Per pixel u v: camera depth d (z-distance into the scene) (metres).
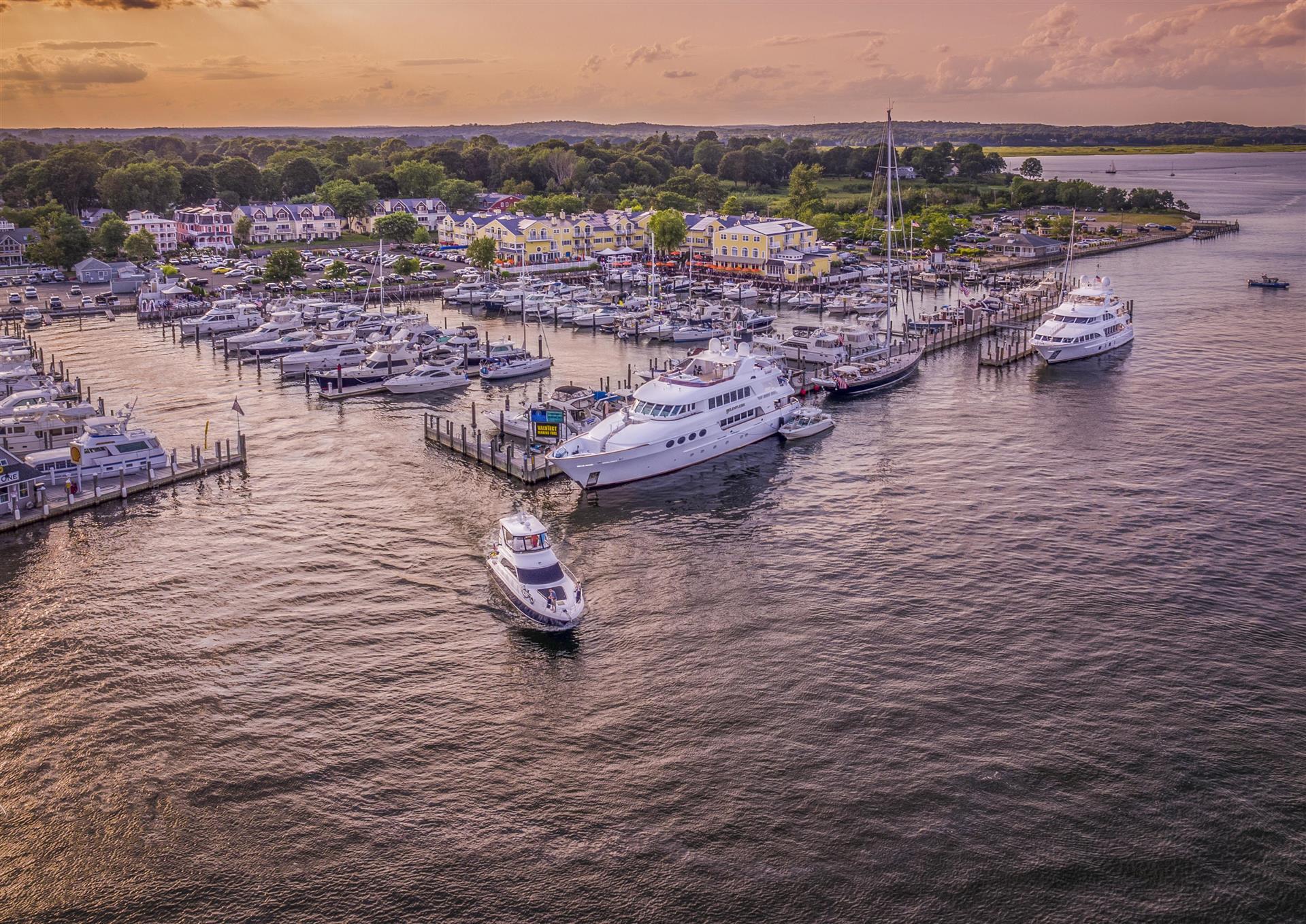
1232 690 55.16
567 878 41.62
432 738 51.31
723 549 75.81
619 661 58.81
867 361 133.25
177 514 82.56
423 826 44.75
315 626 63.16
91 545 75.94
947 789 46.72
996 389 125.31
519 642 61.12
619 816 45.19
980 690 55.12
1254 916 39.47
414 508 84.25
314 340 145.50
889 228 133.00
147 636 61.69
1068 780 47.34
